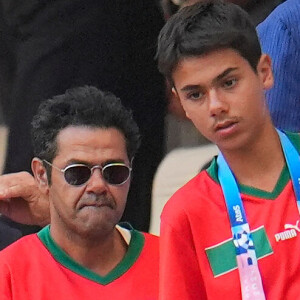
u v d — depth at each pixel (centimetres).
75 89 1434
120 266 1397
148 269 1401
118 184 1375
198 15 1309
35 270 1389
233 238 1284
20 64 1950
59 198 1385
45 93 1906
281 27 1491
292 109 1472
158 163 2019
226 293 1280
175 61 1294
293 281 1266
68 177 1373
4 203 1611
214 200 1302
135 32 1969
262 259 1273
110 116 1391
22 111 1923
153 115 2019
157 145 2027
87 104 1397
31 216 1617
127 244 1414
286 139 1315
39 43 1925
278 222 1280
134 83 1978
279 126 1469
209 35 1276
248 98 1278
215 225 1294
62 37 1914
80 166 1371
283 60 1477
